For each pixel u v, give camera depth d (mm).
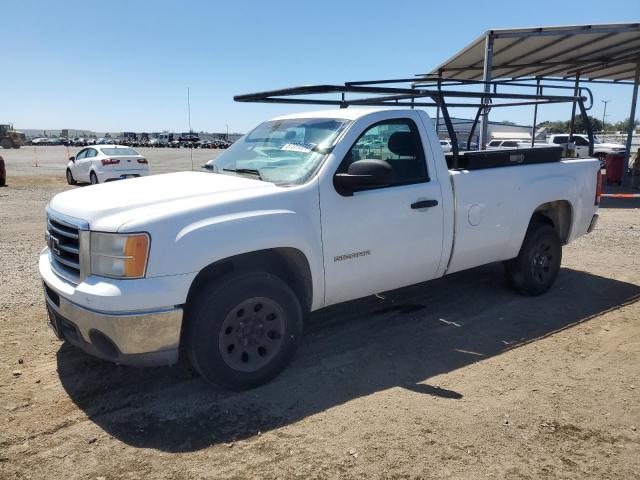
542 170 5551
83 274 3371
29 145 87625
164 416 3408
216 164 4828
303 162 4105
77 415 3420
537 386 3828
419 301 5676
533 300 5715
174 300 3275
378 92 4453
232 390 3707
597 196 6258
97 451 3047
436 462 2941
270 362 3777
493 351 4445
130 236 3193
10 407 3502
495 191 5039
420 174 4559
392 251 4332
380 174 3764
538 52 14359
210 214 3441
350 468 2891
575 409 3512
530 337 4742
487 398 3648
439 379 3934
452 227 4727
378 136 4352
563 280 6461
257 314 3688
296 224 3732
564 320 5145
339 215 3994
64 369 4039
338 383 3861
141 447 3086
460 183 4754
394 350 4453
